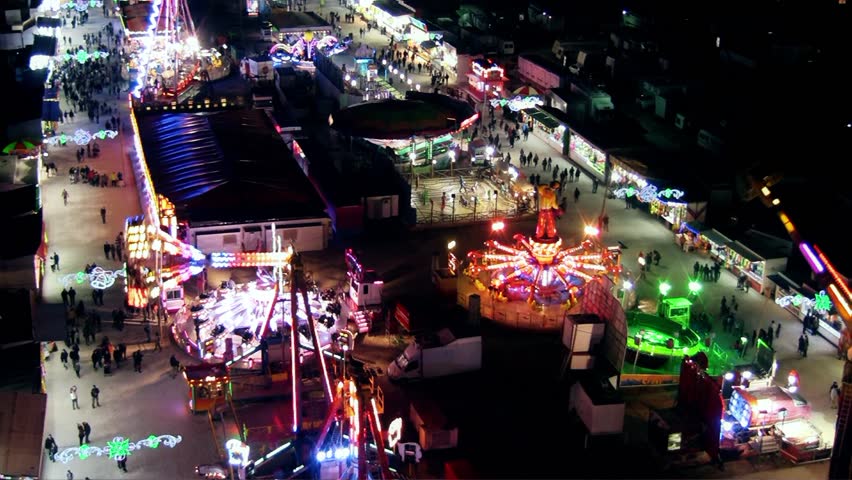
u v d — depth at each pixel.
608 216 120.94
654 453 78.25
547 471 75.88
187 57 172.00
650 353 88.38
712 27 177.38
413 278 106.19
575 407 81.44
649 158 126.62
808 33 164.38
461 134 145.62
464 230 117.75
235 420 80.31
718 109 143.00
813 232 108.38
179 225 107.56
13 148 120.50
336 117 132.75
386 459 64.69
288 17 197.00
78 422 80.56
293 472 73.12
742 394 78.44
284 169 122.12
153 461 76.12
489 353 92.00
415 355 86.75
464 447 78.44
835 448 67.50
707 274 105.44
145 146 129.00
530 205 122.50
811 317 94.56
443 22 196.75
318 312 96.69
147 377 87.12
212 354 89.94
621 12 198.62
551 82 159.88
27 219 103.00
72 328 94.19
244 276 105.94
